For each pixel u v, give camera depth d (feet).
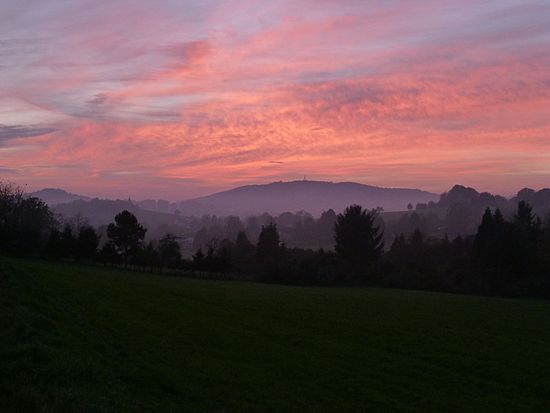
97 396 44.98
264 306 142.61
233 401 59.57
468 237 339.77
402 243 341.41
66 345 63.52
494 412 65.87
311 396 66.49
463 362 89.20
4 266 123.44
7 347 53.21
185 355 77.10
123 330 87.92
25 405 37.76
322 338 102.47
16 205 276.21
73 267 221.66
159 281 197.67
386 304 167.63
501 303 191.11
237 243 360.89
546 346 108.17
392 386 73.92
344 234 320.91
